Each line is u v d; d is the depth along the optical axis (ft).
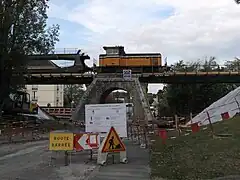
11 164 50.24
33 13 143.54
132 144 79.56
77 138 52.11
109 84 216.33
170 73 215.72
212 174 35.55
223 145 50.16
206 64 273.33
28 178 38.55
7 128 113.39
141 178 37.63
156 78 218.79
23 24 139.44
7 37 133.39
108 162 50.29
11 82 144.97
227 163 39.40
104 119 59.52
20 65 142.82
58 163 50.83
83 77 223.30
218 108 116.26
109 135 49.67
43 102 375.66
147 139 83.56
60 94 397.39
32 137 104.37
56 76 219.82
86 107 60.23
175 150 55.57
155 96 377.91
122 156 50.14
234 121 72.13
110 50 221.87
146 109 197.36
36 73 218.79
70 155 58.65
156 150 60.85
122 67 220.43
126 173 40.88
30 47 145.18
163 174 38.42
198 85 248.11
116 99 330.54
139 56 220.23
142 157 55.57
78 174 41.06
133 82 212.23
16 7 134.31
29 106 192.95
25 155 61.72
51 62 226.79
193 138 65.46
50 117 223.92
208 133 65.98
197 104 250.98
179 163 43.52
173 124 148.36
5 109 163.63
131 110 206.18
